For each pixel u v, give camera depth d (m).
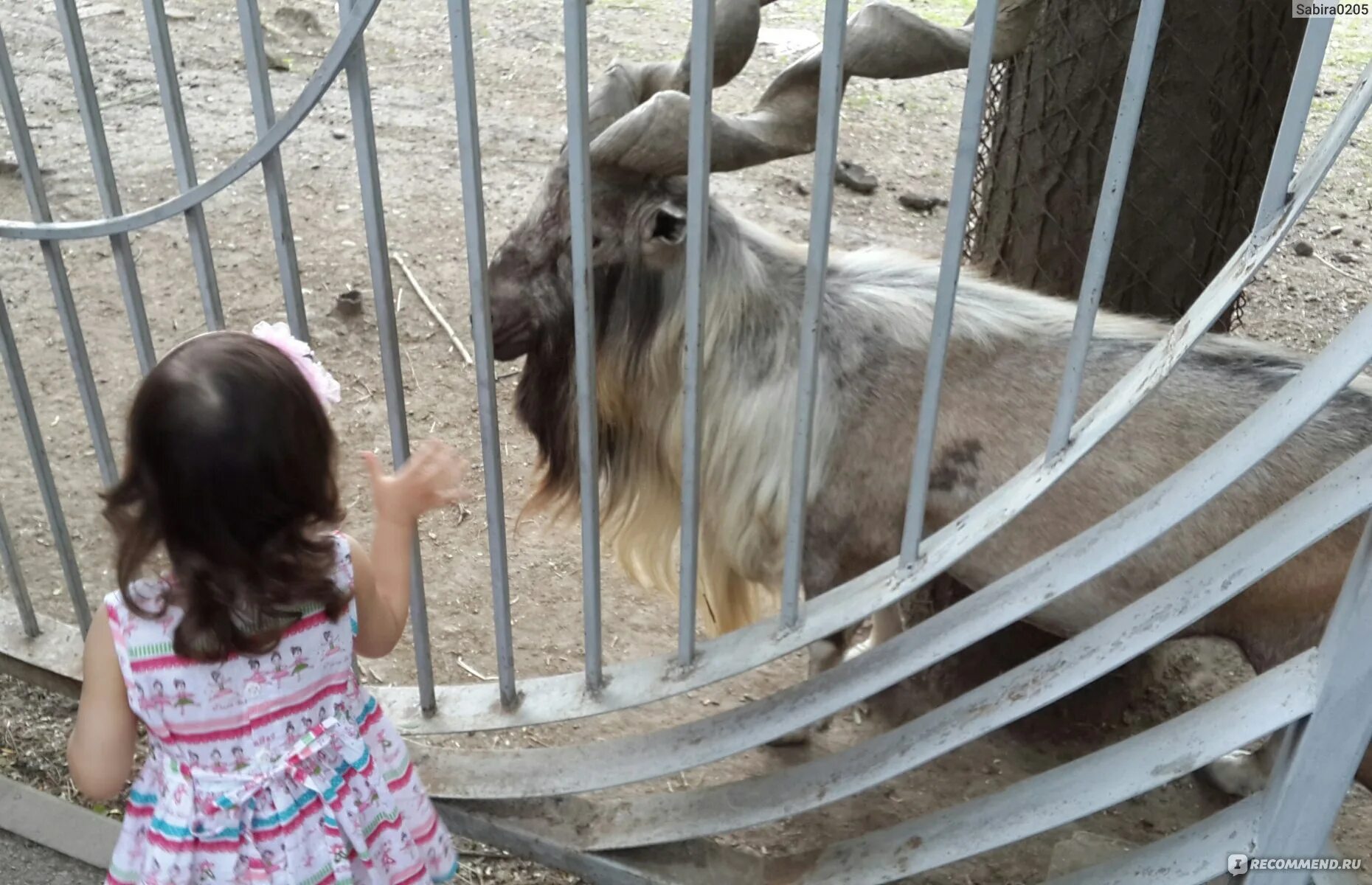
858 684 2.17
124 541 1.69
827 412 2.58
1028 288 3.42
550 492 3.09
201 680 1.80
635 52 8.02
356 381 4.60
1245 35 3.12
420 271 5.32
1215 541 2.37
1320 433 2.36
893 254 2.77
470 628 3.49
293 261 2.13
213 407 1.60
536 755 2.57
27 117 6.62
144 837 1.98
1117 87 3.18
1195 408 2.41
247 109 6.88
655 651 3.43
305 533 1.79
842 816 2.90
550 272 2.61
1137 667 3.23
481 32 8.47
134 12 8.36
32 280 5.12
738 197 6.05
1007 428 2.48
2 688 3.07
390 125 6.81
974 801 2.29
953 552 1.96
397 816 2.06
